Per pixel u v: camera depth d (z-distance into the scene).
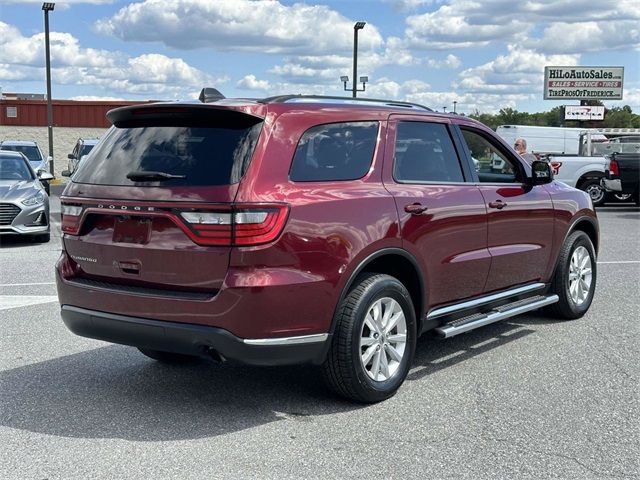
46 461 3.90
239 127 4.39
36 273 9.80
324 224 4.39
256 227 4.14
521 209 6.13
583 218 7.06
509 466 3.83
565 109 47.94
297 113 4.55
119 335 4.55
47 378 5.33
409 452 4.00
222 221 4.14
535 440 4.17
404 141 5.20
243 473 3.75
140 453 4.00
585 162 21.23
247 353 4.19
